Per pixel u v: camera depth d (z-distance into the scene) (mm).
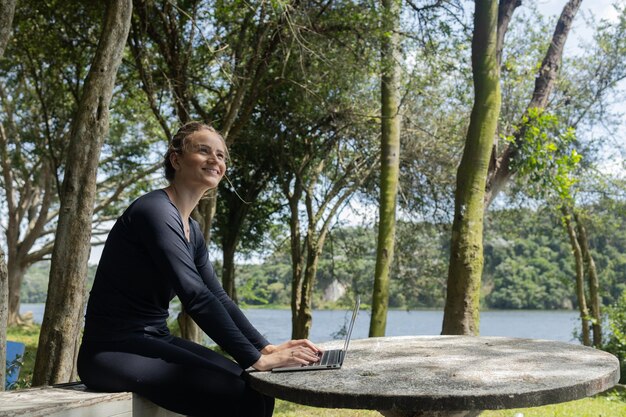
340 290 23484
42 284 65688
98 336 2686
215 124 11227
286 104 12742
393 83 10812
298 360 2682
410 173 14992
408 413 2783
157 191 2855
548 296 44219
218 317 2627
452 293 7613
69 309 4656
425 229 16047
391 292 27000
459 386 2289
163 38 10219
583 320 16578
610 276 25953
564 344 3439
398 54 10703
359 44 9984
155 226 2676
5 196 22844
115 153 19281
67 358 4625
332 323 27359
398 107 10883
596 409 6832
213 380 2607
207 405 2607
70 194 4789
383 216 10664
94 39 10586
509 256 45344
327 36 9969
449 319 7574
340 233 16516
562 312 43156
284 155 13789
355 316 3133
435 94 13438
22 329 20750
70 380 4645
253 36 10242
